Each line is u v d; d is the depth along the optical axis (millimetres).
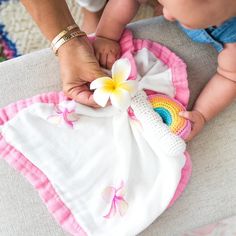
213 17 761
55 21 866
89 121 842
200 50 919
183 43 922
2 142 828
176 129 824
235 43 858
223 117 890
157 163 824
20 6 1315
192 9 739
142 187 813
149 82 857
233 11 769
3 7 1312
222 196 843
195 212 833
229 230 939
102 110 843
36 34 1306
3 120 845
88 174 815
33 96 875
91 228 790
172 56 897
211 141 875
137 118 822
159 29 930
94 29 1216
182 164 816
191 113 845
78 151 829
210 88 882
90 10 1147
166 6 761
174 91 871
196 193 841
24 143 822
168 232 820
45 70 893
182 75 873
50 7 858
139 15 1329
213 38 877
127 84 755
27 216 803
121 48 916
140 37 924
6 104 869
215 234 936
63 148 829
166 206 800
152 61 897
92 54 872
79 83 849
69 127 833
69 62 856
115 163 825
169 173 807
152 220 793
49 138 832
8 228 795
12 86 877
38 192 814
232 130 883
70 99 860
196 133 864
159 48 910
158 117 813
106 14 916
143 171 822
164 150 797
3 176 821
